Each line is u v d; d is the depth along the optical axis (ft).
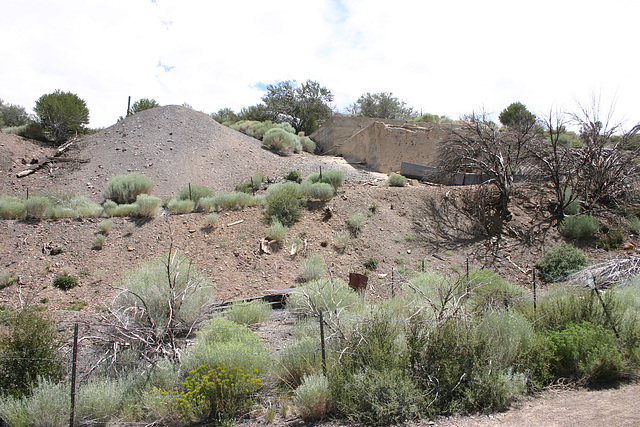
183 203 63.26
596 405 16.01
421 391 17.04
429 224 58.34
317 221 57.52
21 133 102.63
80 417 16.47
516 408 16.53
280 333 28.40
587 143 59.36
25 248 50.75
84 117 111.04
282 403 17.97
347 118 126.31
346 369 17.99
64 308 38.70
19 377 18.38
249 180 86.07
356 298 33.76
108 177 82.02
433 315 21.07
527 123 65.36
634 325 21.90
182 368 19.45
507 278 46.62
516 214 58.39
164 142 97.76
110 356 21.33
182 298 26.25
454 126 99.60
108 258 50.08
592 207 56.95
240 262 48.91
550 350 20.21
